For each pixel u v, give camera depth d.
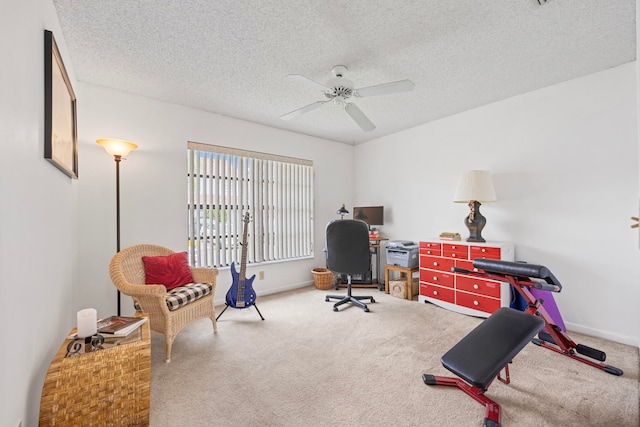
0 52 0.92
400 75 2.59
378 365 2.00
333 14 1.79
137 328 1.68
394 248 3.85
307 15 1.80
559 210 2.72
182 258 2.72
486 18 1.83
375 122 3.88
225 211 3.61
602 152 2.49
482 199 2.93
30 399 1.18
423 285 3.48
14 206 1.03
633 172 2.34
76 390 1.25
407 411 1.53
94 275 2.71
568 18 1.83
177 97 3.05
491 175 3.23
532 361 2.03
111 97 2.83
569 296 2.65
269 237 4.03
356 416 1.49
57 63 1.63
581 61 2.36
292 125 4.00
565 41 2.08
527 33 1.99
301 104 3.24
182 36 2.02
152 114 3.05
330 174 4.77
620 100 2.40
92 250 2.71
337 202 4.87
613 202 2.43
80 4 1.69
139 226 2.97
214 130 3.50
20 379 1.07
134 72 2.52
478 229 3.09
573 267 2.63
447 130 3.68
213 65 2.41
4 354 0.93
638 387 1.71
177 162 3.22
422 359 2.08
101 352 1.40
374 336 2.49
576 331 2.59
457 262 3.12
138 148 2.97
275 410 1.54
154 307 2.12
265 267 3.96
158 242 3.08
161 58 2.30
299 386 1.75
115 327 1.61
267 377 1.85
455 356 1.57
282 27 1.92
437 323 2.79
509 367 1.95
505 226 3.10
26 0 1.19
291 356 2.13
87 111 2.71
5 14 0.96
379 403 1.59
